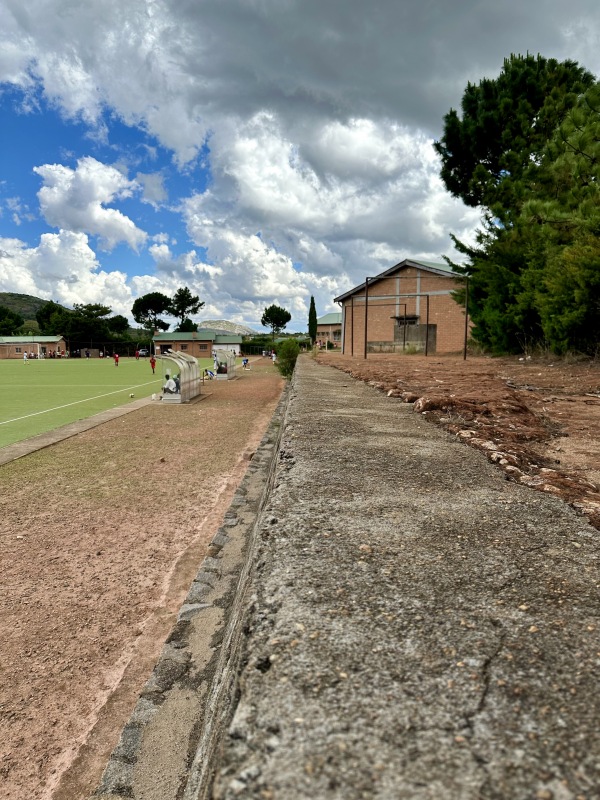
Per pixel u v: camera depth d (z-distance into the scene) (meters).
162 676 2.42
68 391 21.67
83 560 4.38
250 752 0.75
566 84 18.16
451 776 0.69
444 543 1.54
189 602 3.08
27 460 8.47
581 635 1.04
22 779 2.11
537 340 15.28
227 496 6.34
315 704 0.84
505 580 1.29
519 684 0.88
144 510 5.79
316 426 3.73
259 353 88.69
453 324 27.97
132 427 12.07
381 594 1.21
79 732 2.37
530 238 14.34
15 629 3.26
